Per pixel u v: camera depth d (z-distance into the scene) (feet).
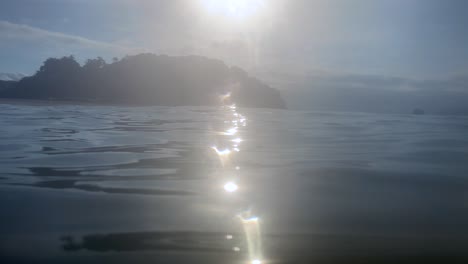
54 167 19.53
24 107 65.36
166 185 16.26
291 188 16.06
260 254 9.95
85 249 10.09
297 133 35.83
